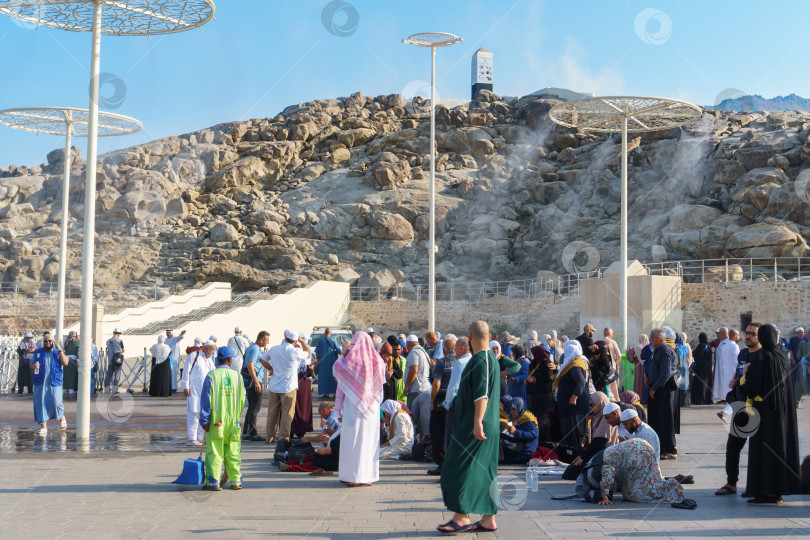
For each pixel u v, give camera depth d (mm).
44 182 54969
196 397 12578
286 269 46438
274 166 58031
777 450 7738
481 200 51469
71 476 9375
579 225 46656
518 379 12109
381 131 63875
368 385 8891
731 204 41062
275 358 11539
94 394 22625
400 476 9492
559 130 57438
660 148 48688
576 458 9430
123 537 6316
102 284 45094
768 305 28547
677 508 7605
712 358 19703
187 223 51375
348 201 52719
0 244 47219
